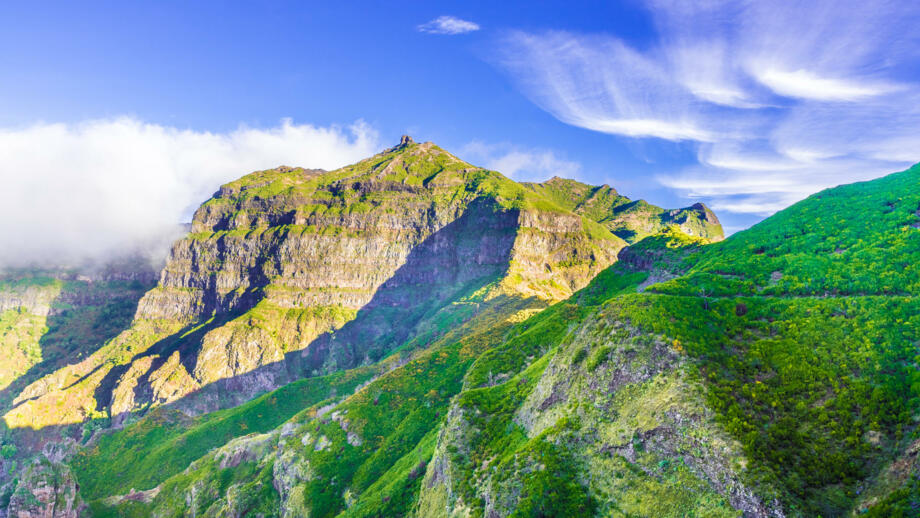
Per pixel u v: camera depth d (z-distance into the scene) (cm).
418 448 14512
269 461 18488
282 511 15775
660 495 6106
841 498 5138
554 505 6812
